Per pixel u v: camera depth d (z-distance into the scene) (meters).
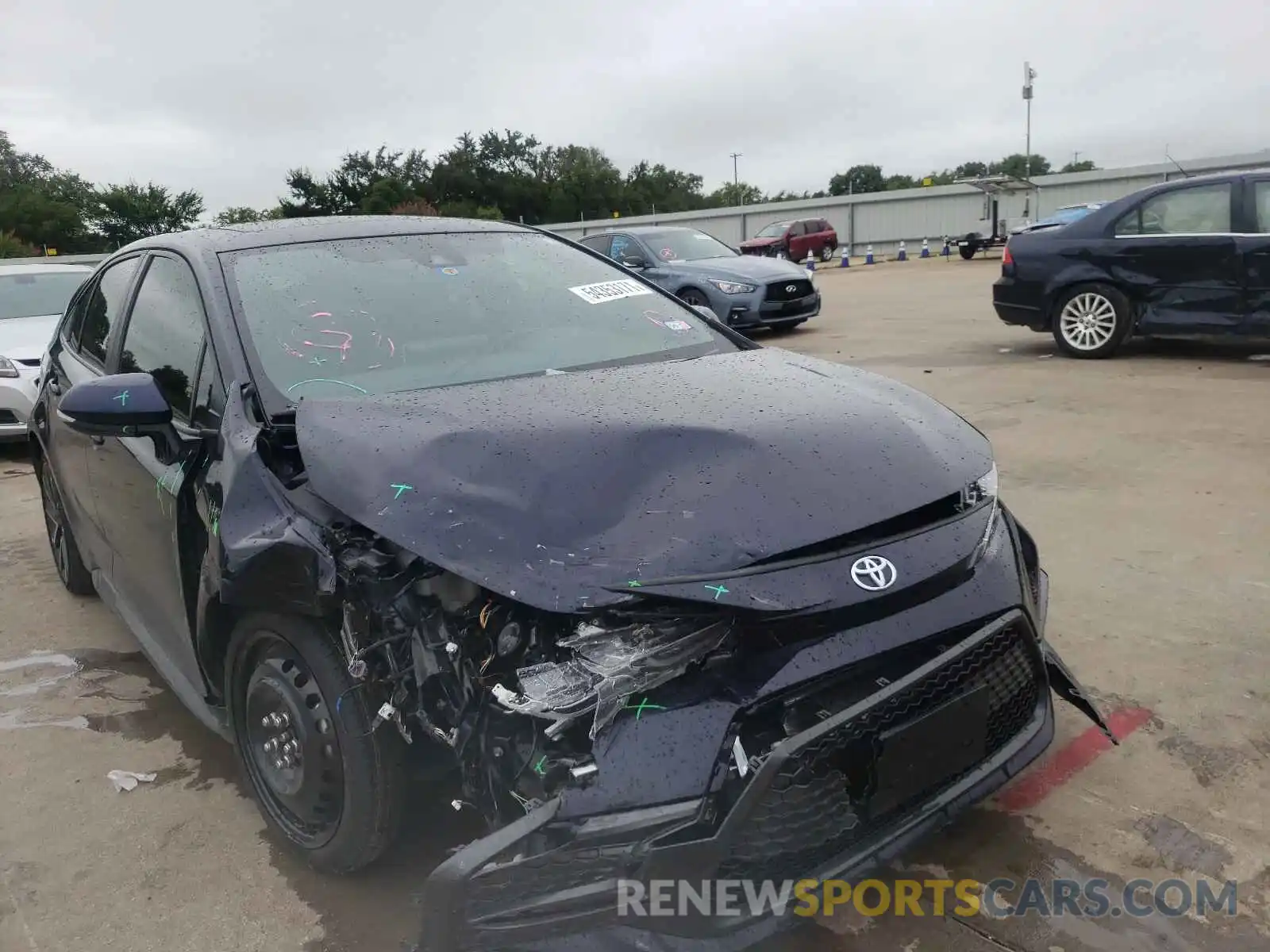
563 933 1.87
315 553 2.21
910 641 2.09
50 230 64.94
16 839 2.86
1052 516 5.07
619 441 2.23
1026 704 2.41
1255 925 2.32
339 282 3.13
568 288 3.48
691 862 1.86
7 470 7.81
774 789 1.94
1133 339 10.18
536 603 1.91
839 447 2.33
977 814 2.77
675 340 3.32
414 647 2.11
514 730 2.00
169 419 2.75
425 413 2.43
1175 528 4.79
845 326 13.71
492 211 73.44
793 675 1.97
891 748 2.05
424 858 2.59
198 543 2.74
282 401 2.65
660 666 1.92
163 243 3.59
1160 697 3.31
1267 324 8.24
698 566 1.97
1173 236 8.61
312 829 2.54
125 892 2.61
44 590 4.94
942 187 36.44
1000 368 9.21
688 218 42.38
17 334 8.30
